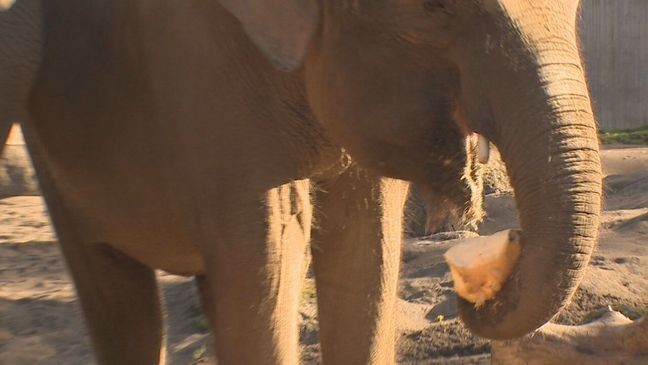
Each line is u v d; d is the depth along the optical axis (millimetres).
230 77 8930
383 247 9844
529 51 7547
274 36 8258
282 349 9070
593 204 7316
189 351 14188
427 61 8164
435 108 8227
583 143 7367
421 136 8344
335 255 9867
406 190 10086
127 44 9656
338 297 9930
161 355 11633
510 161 7559
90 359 14180
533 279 7316
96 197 10461
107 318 11438
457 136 8281
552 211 7305
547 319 7379
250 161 8945
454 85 8117
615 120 40656
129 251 10812
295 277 9164
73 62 10148
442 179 8461
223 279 9078
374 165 8672
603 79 40812
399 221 9984
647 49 40531
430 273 15562
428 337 13234
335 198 9703
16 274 17719
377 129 8469
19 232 20641
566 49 7559
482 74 7727
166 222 9875
